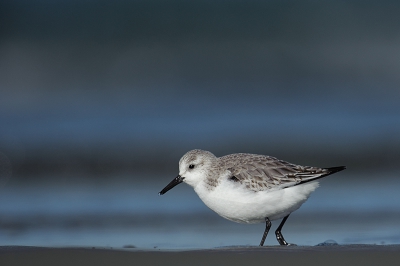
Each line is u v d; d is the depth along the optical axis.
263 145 16.05
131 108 18.75
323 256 7.12
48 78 21.42
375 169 14.38
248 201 8.56
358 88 20.53
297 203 8.66
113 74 21.75
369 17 25.03
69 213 11.39
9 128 17.03
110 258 7.02
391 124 17.20
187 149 15.94
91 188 13.34
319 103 19.08
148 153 15.73
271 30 25.11
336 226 10.24
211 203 8.91
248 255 7.16
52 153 15.66
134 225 10.53
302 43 23.62
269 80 21.42
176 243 9.33
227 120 17.83
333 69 22.19
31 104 18.97
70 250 7.36
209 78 21.58
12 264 6.74
